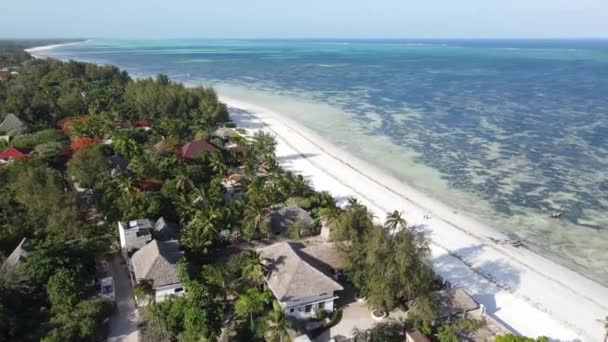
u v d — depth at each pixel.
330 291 46.06
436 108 146.75
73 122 101.62
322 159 95.44
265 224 59.84
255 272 46.88
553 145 105.38
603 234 65.31
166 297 45.38
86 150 76.12
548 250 61.34
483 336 43.31
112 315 45.31
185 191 68.06
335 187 80.44
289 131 117.12
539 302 50.53
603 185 82.00
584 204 74.69
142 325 43.19
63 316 41.19
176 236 56.78
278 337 39.53
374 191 79.31
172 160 77.81
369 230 50.72
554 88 188.50
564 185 82.31
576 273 56.31
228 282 46.94
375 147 104.69
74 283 44.88
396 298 46.28
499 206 74.19
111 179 69.19
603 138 110.44
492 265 57.41
